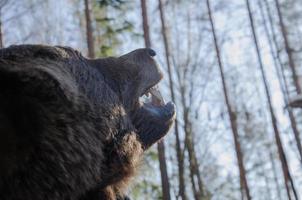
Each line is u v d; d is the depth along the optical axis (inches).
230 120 761.6
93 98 102.4
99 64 113.7
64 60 101.7
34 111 80.6
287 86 806.5
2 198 75.9
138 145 109.5
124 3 566.6
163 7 669.3
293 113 785.6
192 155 738.8
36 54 97.9
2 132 76.0
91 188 89.0
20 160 77.1
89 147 87.0
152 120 118.5
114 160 99.2
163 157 503.2
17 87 81.7
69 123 84.7
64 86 87.9
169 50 701.9
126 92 116.4
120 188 104.9
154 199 583.5
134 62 120.6
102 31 590.6
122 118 105.3
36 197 78.2
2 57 94.3
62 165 81.0
